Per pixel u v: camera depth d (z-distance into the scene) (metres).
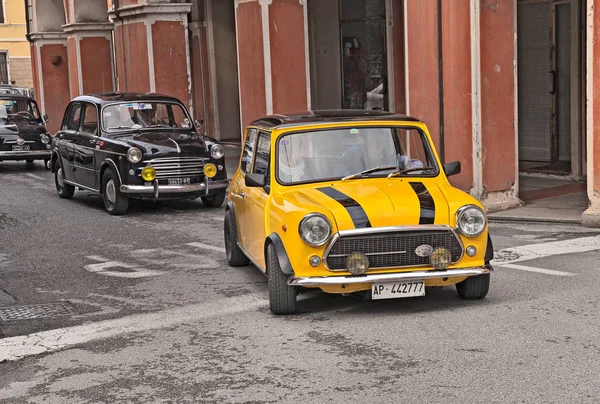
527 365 5.96
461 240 7.30
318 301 8.09
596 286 8.12
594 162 11.47
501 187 13.22
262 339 6.96
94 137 15.34
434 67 13.41
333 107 20.97
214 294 8.67
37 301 8.79
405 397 5.48
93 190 15.36
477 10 12.83
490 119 13.09
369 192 7.59
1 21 47.19
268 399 5.59
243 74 17.98
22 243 12.24
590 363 5.95
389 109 19.48
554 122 16.83
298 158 8.13
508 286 8.29
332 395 5.59
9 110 23.27
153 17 21.73
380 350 6.47
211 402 5.60
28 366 6.61
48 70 32.28
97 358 6.72
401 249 7.21
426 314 7.42
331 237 7.16
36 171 22.92
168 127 15.59
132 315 8.02
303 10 17.52
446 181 8.12
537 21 17.00
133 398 5.77
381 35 19.52
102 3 28.81
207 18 25.67
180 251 11.22
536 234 11.15
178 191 14.46
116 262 10.66
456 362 6.10
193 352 6.73
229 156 22.78
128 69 22.73
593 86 11.38
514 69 13.24
